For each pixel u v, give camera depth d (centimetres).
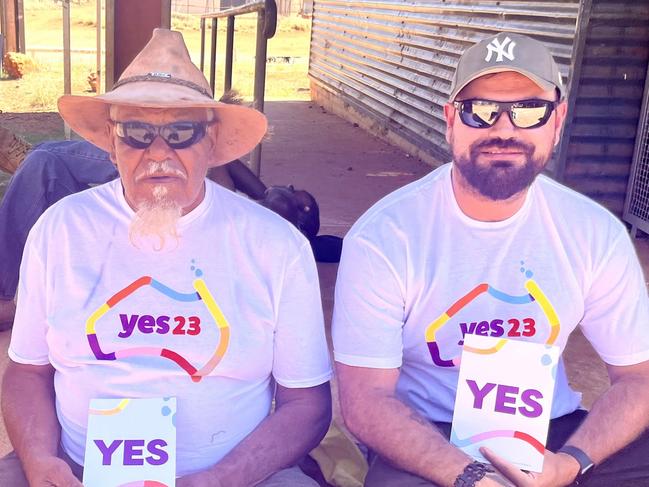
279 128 603
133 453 98
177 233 103
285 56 1155
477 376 104
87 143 192
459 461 100
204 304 102
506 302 108
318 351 108
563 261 108
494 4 386
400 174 455
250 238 105
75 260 103
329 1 716
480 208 106
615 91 303
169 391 102
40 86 706
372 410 106
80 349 102
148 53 105
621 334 112
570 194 112
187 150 100
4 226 188
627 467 109
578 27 295
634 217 310
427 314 108
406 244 108
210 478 98
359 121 630
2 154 210
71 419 104
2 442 150
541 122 103
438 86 465
